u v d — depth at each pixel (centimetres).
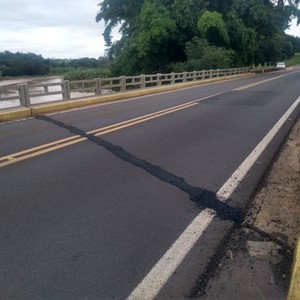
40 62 10119
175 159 642
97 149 699
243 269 318
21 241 358
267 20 4459
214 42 4178
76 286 292
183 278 306
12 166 586
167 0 3959
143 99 1648
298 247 316
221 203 459
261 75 4200
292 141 805
